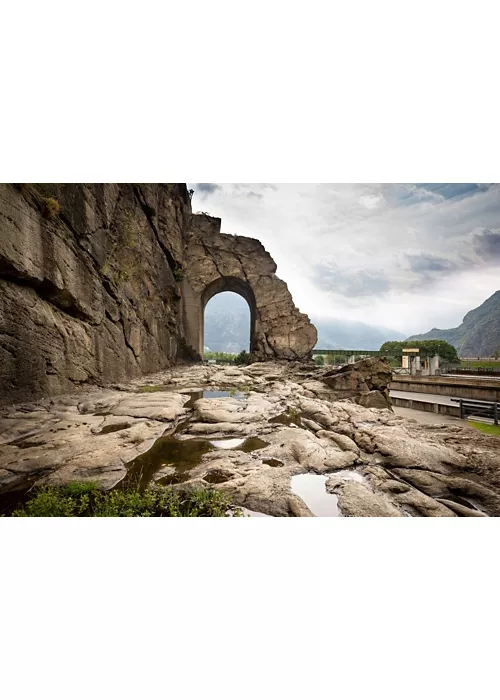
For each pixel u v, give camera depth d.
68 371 12.17
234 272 33.75
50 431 7.41
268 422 9.06
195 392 14.63
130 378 18.55
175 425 8.76
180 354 31.53
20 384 9.51
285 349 33.69
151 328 22.56
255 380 19.11
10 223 8.92
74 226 12.43
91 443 6.56
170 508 4.11
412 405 14.16
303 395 13.51
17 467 5.34
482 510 4.55
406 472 5.56
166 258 27.11
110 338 16.00
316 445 6.60
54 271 11.11
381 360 13.93
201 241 33.41
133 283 19.23
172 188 27.70
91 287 13.88
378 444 6.64
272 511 4.25
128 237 18.59
